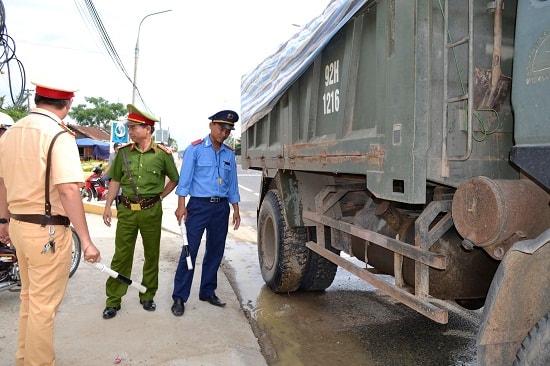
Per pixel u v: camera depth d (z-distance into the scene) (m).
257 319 4.72
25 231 2.93
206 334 4.11
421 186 2.59
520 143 2.21
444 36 2.57
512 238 2.26
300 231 5.09
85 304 4.75
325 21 3.61
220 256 4.90
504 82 2.60
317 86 4.11
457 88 2.65
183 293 4.61
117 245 4.46
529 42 2.15
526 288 2.09
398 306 5.09
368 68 3.25
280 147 4.91
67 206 2.91
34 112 3.03
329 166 3.74
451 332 4.38
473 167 2.63
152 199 4.42
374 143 3.02
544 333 1.94
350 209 4.48
